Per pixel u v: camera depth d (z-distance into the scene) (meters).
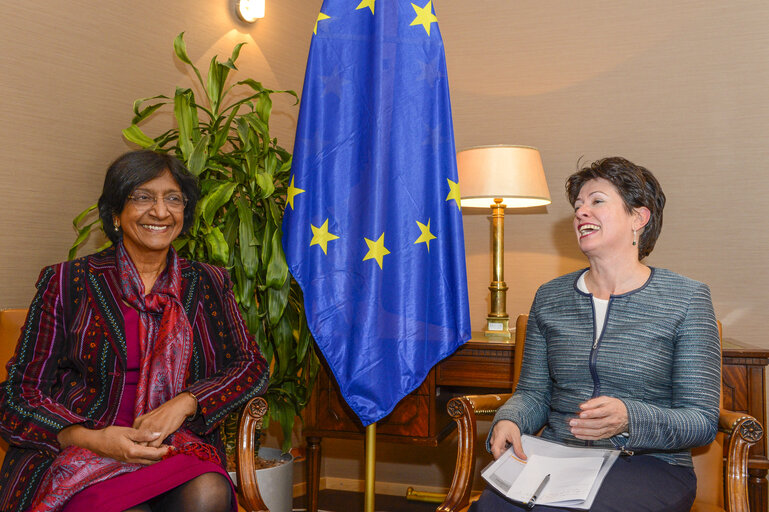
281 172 2.53
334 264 2.32
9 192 2.18
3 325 1.91
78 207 2.40
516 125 3.14
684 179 2.88
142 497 1.49
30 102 2.23
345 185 2.35
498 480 1.57
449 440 3.19
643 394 1.70
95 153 2.46
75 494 1.51
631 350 1.70
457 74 3.24
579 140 3.04
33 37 2.24
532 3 3.12
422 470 3.24
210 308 1.90
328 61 2.39
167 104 2.73
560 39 3.07
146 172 1.76
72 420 1.57
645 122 2.93
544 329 1.90
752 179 2.78
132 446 1.52
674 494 1.56
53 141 2.31
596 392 1.74
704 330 1.67
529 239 3.11
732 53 2.81
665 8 2.91
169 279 1.82
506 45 3.16
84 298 1.73
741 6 2.80
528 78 3.12
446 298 2.35
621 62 2.97
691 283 1.73
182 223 1.85
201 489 1.53
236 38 3.03
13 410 1.60
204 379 1.77
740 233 2.79
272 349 2.46
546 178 3.09
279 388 2.50
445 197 2.38
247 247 2.27
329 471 3.39
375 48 2.34
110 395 1.69
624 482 1.56
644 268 1.81
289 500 2.43
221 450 1.81
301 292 2.55
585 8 3.03
